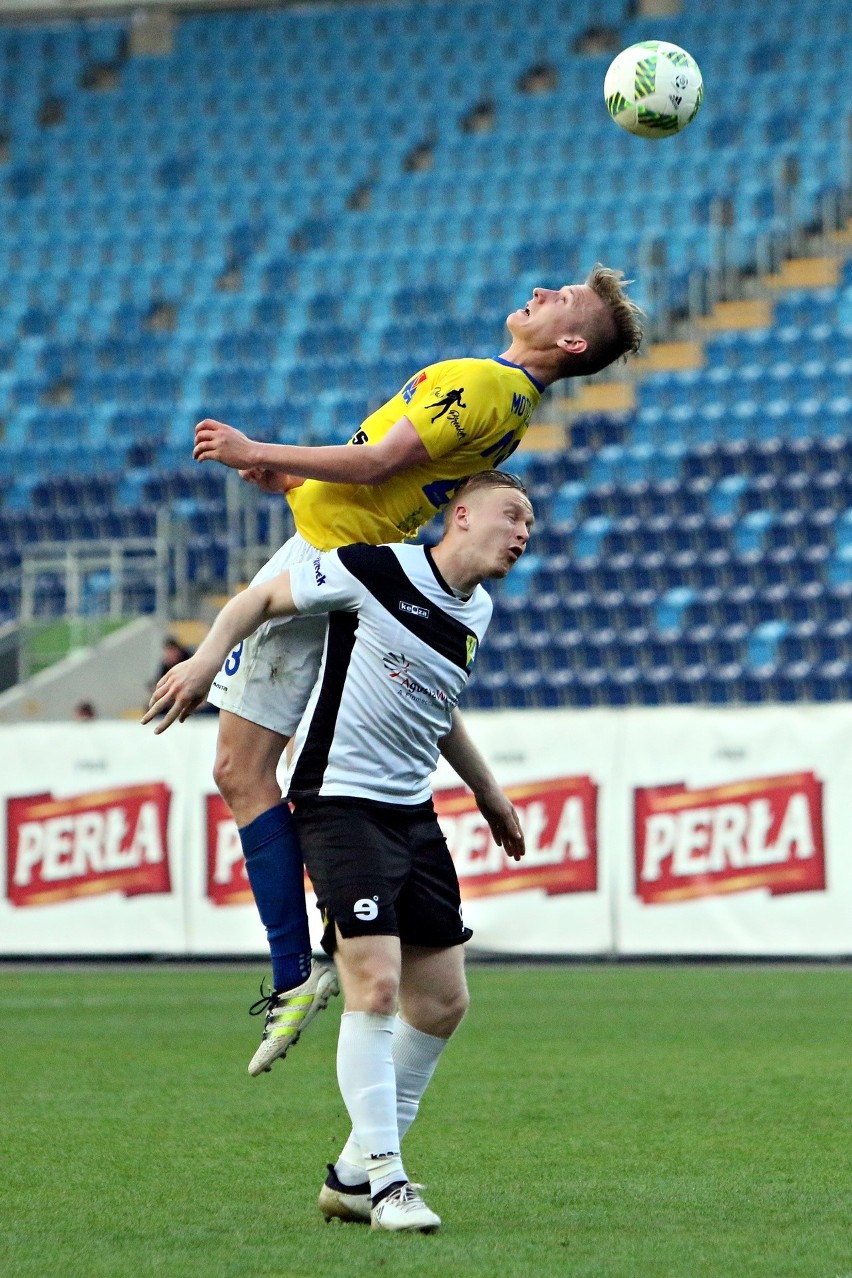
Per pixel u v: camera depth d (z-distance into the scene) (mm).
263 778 18219
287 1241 15992
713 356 87062
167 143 111250
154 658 75438
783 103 100625
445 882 18000
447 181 103812
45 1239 16078
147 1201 18359
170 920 51469
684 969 48688
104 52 116750
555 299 18328
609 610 75312
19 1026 36531
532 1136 22797
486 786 19797
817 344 85438
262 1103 26234
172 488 86250
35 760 52688
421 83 110062
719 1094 26438
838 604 72375
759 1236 16078
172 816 51625
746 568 75000
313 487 18406
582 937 49531
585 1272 14336
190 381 94000
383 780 17359
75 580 76188
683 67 20719
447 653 17469
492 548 17391
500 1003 40000
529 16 111000
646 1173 19969
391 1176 16719
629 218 98188
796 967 48844
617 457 82062
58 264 106500
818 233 94625
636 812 49500
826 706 48406
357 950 17047
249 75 113125
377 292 97500
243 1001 41531
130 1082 28578
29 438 94125
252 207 106250
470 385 17703
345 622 17391
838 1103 25438
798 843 48344
